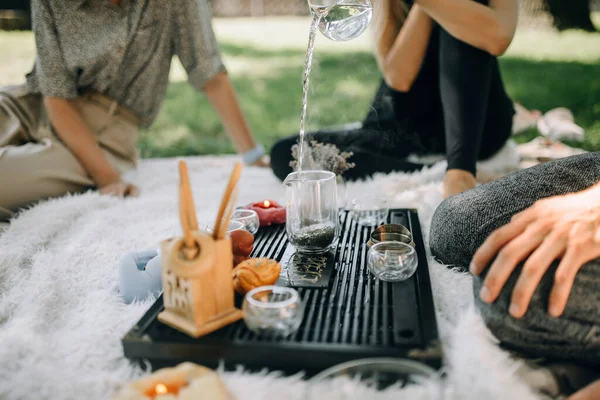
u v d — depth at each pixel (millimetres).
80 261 1480
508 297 962
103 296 1290
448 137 1769
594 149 2867
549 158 2244
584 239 952
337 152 1715
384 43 2086
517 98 4359
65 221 1721
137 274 1277
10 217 1824
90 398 948
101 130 2141
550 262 944
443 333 1059
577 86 4707
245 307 985
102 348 1081
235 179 976
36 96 2076
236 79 5859
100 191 2002
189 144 3641
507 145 2125
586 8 8250
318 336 978
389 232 1343
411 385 808
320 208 1300
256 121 4285
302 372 939
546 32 8266
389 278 1156
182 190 935
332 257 1313
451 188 1679
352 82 5363
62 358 1062
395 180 1948
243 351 953
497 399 862
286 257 1314
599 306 914
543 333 943
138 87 2129
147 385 845
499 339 995
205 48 2143
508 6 1764
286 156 2053
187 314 1001
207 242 961
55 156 1944
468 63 1726
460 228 1253
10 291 1334
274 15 10367
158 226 1704
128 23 1975
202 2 2139
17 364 1045
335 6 1365
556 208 1039
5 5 7527
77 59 1962
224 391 839
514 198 1211
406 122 2131
